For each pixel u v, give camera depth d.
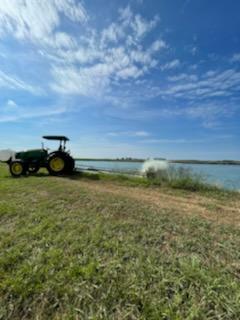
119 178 8.63
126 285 1.86
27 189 5.71
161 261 2.25
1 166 16.50
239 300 1.68
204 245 2.64
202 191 6.50
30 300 1.72
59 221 3.32
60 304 1.68
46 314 1.59
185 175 7.46
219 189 6.72
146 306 1.64
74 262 2.20
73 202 4.46
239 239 2.85
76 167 12.55
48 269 2.08
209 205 4.84
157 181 7.61
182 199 5.41
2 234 2.86
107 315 1.57
